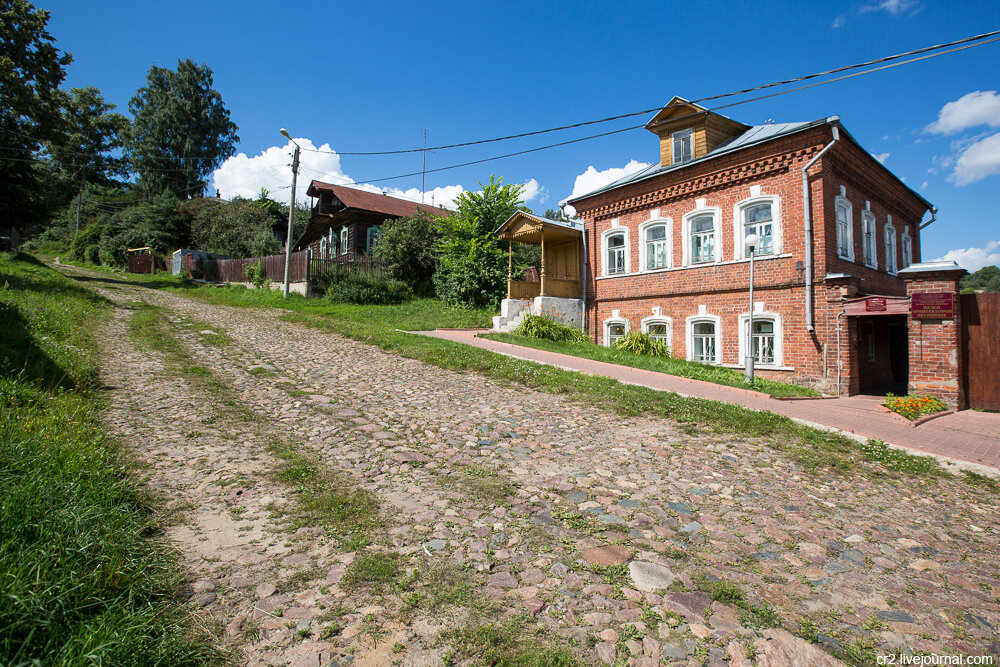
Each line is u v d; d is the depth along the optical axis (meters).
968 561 3.94
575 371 11.32
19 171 26.16
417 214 28.16
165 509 4.09
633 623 2.91
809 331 13.33
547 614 2.97
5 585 2.35
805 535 4.25
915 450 6.74
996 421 9.41
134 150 62.44
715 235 15.53
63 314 12.73
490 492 4.87
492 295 23.48
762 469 5.95
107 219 54.53
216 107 65.81
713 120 17.03
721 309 15.36
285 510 4.24
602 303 19.06
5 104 24.53
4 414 4.78
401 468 5.44
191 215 48.09
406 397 8.80
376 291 25.38
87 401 6.77
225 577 3.19
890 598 3.32
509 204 25.52
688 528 4.28
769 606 3.15
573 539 3.97
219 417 6.95
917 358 11.17
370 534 3.89
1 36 24.06
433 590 3.17
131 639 2.32
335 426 6.87
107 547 3.02
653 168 18.69
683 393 9.91
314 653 2.54
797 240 13.66
